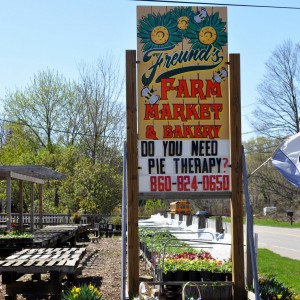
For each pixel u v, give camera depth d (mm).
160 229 21578
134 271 8562
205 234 18250
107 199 38094
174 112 8797
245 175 8672
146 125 8766
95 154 49781
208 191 8781
